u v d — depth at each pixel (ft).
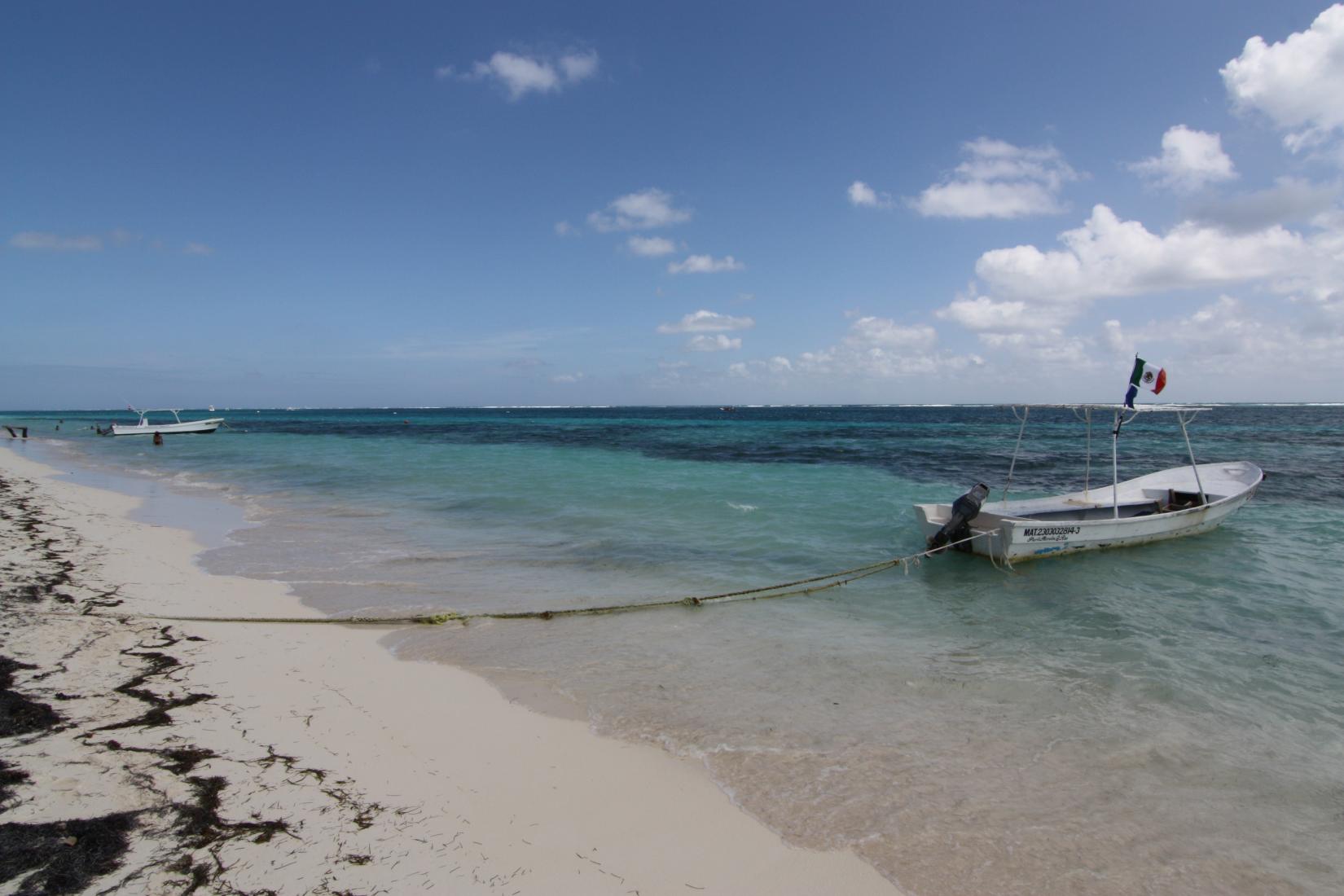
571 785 15.88
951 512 42.57
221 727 17.67
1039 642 27.17
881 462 94.79
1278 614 30.73
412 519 52.29
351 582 34.14
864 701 21.35
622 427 226.17
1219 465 59.21
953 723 19.90
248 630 26.09
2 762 15.28
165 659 22.49
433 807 14.60
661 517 52.85
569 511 55.67
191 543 42.65
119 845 12.49
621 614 30.01
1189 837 14.92
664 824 14.53
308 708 19.27
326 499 62.95
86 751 15.97
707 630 27.99
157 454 119.85
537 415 454.81
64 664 21.58
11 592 29.27
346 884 11.90
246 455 115.44
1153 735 19.45
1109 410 42.68
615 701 20.79
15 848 12.23
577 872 12.76
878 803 15.67
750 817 14.93
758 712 20.30
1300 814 15.89
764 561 39.81
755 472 84.33
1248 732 19.76
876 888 12.86
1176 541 44.75
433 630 27.09
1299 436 143.64
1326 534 46.65
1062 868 13.71
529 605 30.91
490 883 12.25
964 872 13.46
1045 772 17.33
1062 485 71.46
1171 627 29.01
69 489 69.46
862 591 34.55
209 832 13.09
